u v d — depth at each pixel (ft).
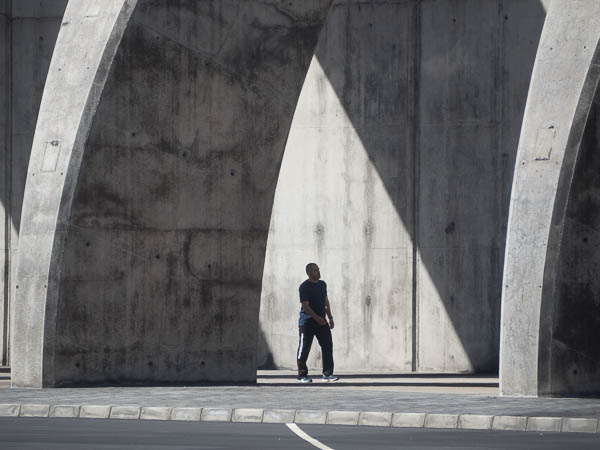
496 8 181.37
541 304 123.24
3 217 193.47
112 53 135.23
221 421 106.63
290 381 156.56
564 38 126.41
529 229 124.36
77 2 139.95
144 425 102.42
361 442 88.58
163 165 139.64
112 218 136.87
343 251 184.55
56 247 134.10
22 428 99.45
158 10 138.10
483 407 110.11
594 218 125.08
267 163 146.41
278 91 146.51
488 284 179.52
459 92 181.88
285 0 146.30
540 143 125.08
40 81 193.98
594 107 124.16
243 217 145.28
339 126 185.16
